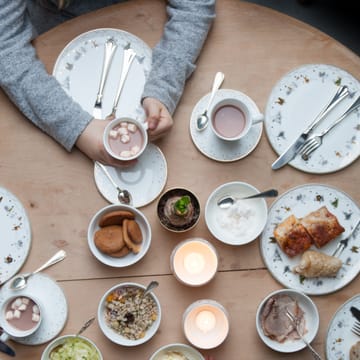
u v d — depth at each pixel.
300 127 1.28
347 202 1.25
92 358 1.17
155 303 1.20
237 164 1.26
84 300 1.20
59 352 1.17
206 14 1.27
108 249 1.18
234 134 1.25
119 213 1.19
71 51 1.28
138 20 1.29
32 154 1.24
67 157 1.25
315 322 1.18
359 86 1.28
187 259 1.22
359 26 1.92
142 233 1.23
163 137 1.26
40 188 1.23
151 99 1.23
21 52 1.24
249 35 1.29
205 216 1.21
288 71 1.29
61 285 1.20
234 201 1.25
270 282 1.22
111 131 1.22
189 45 1.25
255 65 1.29
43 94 1.22
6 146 1.24
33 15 1.52
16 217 1.22
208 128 1.26
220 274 1.22
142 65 1.29
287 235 1.21
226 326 1.17
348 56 1.29
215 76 1.28
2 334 1.17
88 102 1.27
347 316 1.21
